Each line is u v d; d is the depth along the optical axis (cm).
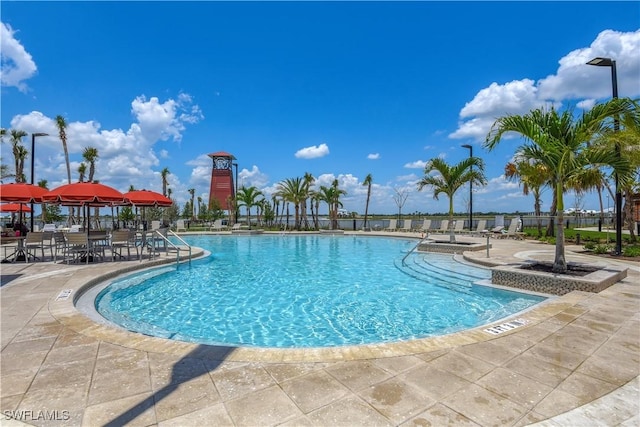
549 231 1784
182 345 354
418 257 1263
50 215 2822
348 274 957
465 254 1155
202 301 675
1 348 347
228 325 537
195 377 286
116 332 393
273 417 231
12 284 649
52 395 259
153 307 632
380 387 270
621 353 333
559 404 247
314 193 3025
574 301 521
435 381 279
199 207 5603
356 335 494
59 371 298
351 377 285
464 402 249
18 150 2553
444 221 2267
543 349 342
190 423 225
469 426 221
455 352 335
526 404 246
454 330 505
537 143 668
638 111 619
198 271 1002
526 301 643
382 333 501
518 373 292
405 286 801
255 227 3278
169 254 1188
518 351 337
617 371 296
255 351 338
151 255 1106
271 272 987
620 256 1046
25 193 951
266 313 598
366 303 657
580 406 244
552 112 673
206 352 336
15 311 477
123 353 335
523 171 1627
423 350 339
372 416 232
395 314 588
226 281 864
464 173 1384
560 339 369
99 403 248
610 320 432
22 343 361
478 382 277
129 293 735
